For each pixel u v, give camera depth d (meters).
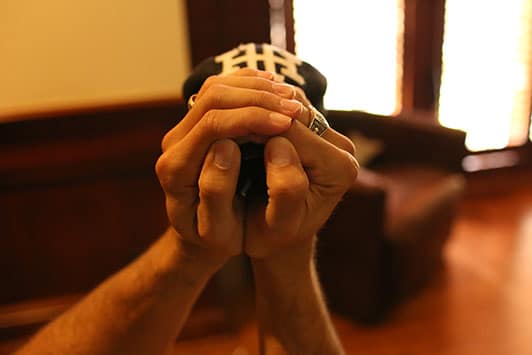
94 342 0.68
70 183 1.72
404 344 2.03
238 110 0.55
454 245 2.69
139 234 1.83
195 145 0.56
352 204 1.92
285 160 0.56
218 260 0.64
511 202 3.09
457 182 2.32
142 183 1.78
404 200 2.13
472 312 2.20
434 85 2.96
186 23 1.66
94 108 1.67
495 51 2.92
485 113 3.06
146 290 0.66
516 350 1.99
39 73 1.61
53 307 1.85
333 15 2.67
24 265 1.79
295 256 0.64
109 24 1.61
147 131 1.73
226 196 0.56
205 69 0.64
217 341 1.98
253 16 1.71
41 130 1.66
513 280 2.40
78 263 1.83
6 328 1.83
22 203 1.72
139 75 1.68
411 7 2.79
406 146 2.43
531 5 2.83
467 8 2.82
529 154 3.21
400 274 2.11
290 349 0.67
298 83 0.63
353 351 2.00
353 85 2.85
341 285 2.11
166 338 0.68
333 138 0.59
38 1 1.54
